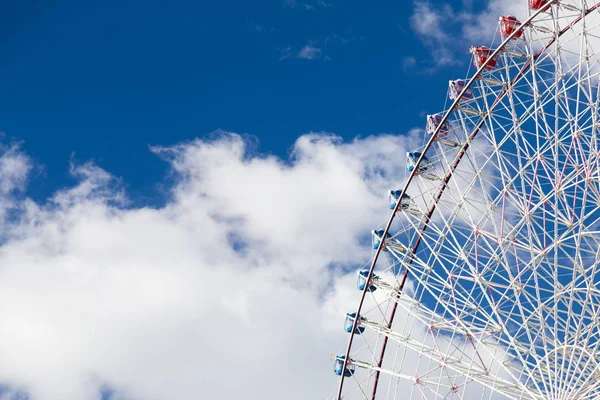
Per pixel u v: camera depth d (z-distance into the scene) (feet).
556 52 161.99
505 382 166.40
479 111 176.14
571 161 160.97
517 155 166.81
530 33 167.02
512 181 167.53
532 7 169.27
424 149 176.04
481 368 167.73
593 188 156.87
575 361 163.12
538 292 161.07
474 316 169.78
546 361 161.07
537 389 161.38
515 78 171.83
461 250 170.60
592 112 157.99
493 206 169.89
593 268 156.56
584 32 158.61
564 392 158.51
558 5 161.27
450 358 169.58
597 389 158.81
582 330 160.15
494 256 167.32
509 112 168.25
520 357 162.61
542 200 163.22
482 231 170.19
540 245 165.37
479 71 169.78
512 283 165.17
